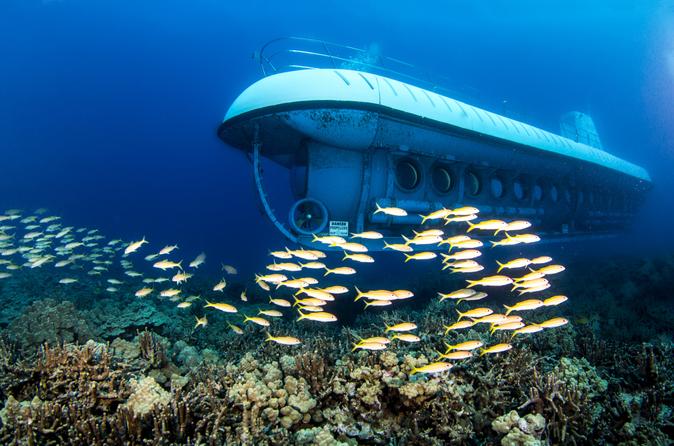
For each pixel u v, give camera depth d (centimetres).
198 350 858
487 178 1288
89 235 1420
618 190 2053
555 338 750
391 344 682
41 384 490
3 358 562
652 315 1039
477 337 696
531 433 442
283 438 456
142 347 645
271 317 1052
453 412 509
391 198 1032
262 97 893
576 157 1515
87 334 735
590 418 507
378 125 928
